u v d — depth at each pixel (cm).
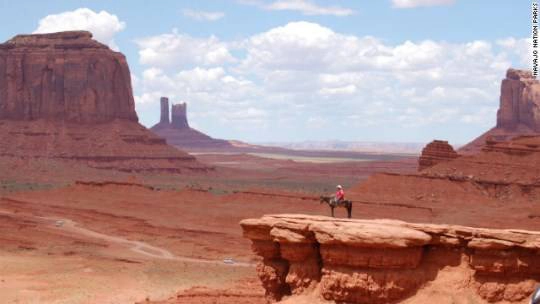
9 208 15588
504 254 4141
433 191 14612
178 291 6738
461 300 4166
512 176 14825
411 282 4225
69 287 7788
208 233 12381
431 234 4281
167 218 14250
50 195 17075
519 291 4141
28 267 9062
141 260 10038
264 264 4728
